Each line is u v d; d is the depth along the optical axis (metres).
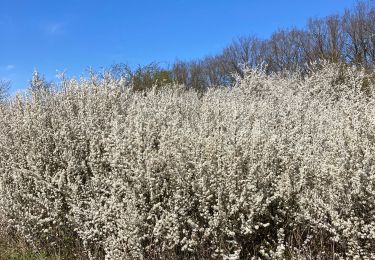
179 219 4.27
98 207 4.66
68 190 5.00
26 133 5.98
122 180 4.52
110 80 7.16
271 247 4.39
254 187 4.19
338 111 6.89
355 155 4.36
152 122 5.50
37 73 6.81
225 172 4.29
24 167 5.64
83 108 6.29
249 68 10.40
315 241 4.46
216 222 4.08
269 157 4.64
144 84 14.26
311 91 9.59
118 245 4.30
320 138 5.50
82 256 4.85
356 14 29.31
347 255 4.14
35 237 5.11
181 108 7.51
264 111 7.00
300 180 4.38
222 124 5.53
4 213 5.36
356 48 27.16
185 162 4.50
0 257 5.20
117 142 4.82
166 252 4.40
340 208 4.26
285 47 33.81
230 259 4.03
